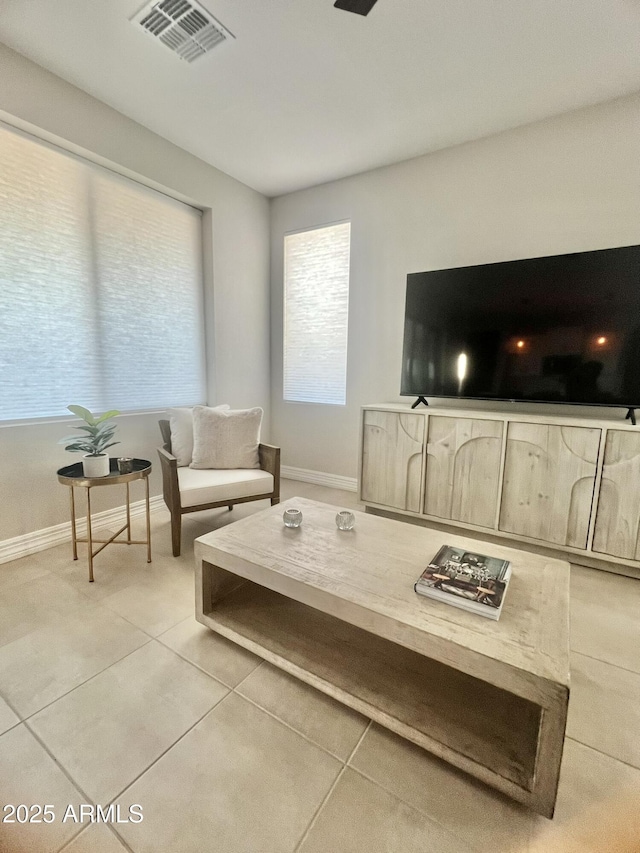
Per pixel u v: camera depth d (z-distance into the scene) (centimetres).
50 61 196
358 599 113
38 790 97
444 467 251
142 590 184
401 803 96
